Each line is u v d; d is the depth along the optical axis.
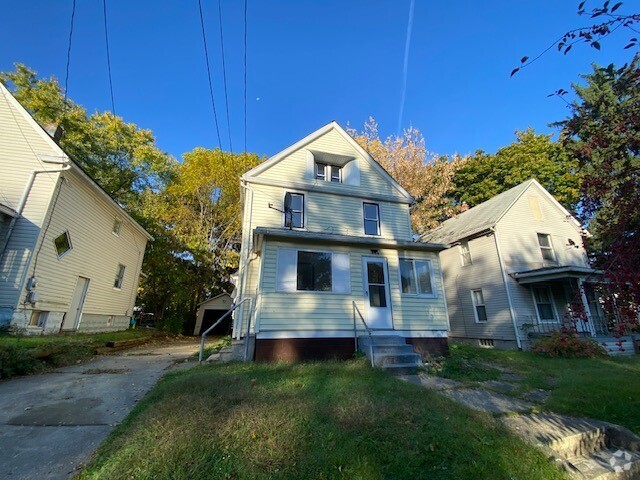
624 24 2.74
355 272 9.59
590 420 4.72
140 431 3.43
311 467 3.03
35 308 9.84
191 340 18.31
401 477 3.06
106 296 14.90
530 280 13.93
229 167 23.66
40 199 10.27
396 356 7.79
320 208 12.30
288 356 8.30
